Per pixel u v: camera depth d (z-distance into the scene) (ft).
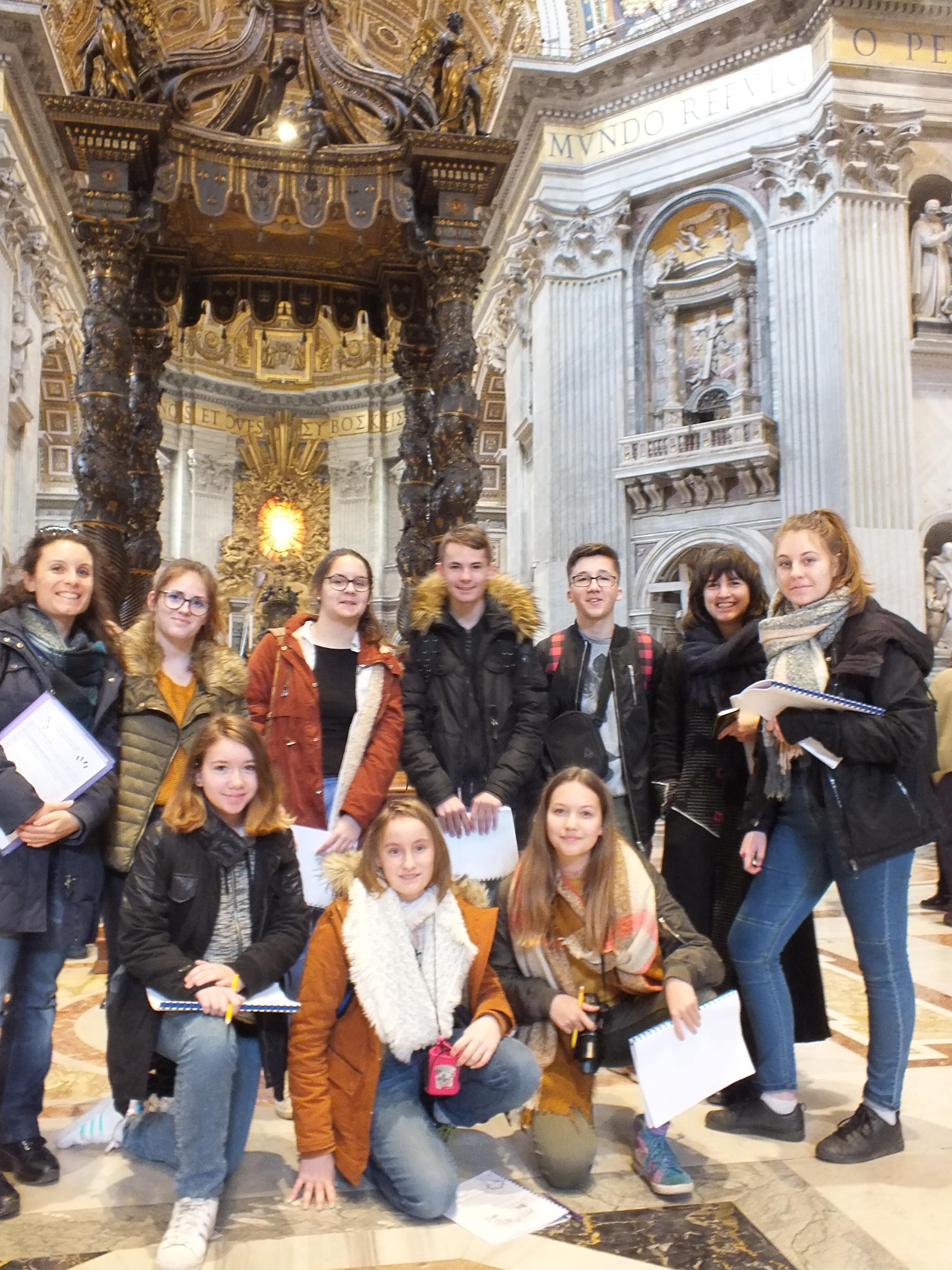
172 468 81.76
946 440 38.81
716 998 9.87
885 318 38.42
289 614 67.87
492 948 10.46
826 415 39.09
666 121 43.42
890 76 38.86
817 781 10.29
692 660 11.97
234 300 25.25
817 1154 10.03
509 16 48.39
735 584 11.85
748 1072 9.63
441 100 20.80
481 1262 8.05
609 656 12.44
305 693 11.87
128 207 19.07
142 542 24.16
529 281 47.42
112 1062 9.19
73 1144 10.49
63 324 53.31
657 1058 9.47
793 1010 11.51
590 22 44.86
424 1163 8.80
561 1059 10.04
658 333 44.01
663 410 43.37
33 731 9.30
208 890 9.44
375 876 9.68
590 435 43.93
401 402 84.23
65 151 19.44
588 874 10.15
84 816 9.30
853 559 10.62
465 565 11.98
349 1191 9.40
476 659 12.19
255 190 20.29
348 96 21.20
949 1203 9.02
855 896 10.28
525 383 48.65
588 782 10.07
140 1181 9.68
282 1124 11.29
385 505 84.79
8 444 42.83
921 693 10.07
